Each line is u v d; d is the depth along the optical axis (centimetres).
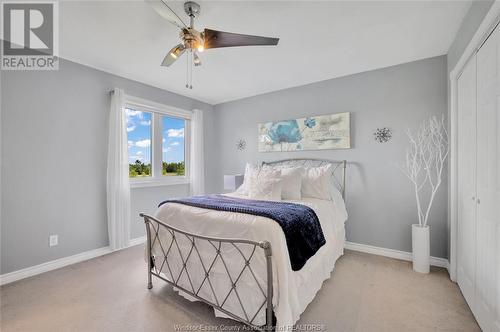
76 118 265
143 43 225
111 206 287
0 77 216
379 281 216
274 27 199
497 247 135
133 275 230
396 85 271
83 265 254
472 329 155
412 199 262
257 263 144
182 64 272
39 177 239
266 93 374
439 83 247
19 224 226
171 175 379
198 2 166
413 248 238
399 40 220
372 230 286
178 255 188
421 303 182
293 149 341
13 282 218
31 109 234
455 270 212
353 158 297
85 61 264
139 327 157
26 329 156
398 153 270
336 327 157
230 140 420
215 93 378
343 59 259
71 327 158
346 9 176
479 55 157
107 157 291
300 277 156
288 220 158
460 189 200
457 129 208
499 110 131
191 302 185
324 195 263
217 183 441
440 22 192
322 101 321
